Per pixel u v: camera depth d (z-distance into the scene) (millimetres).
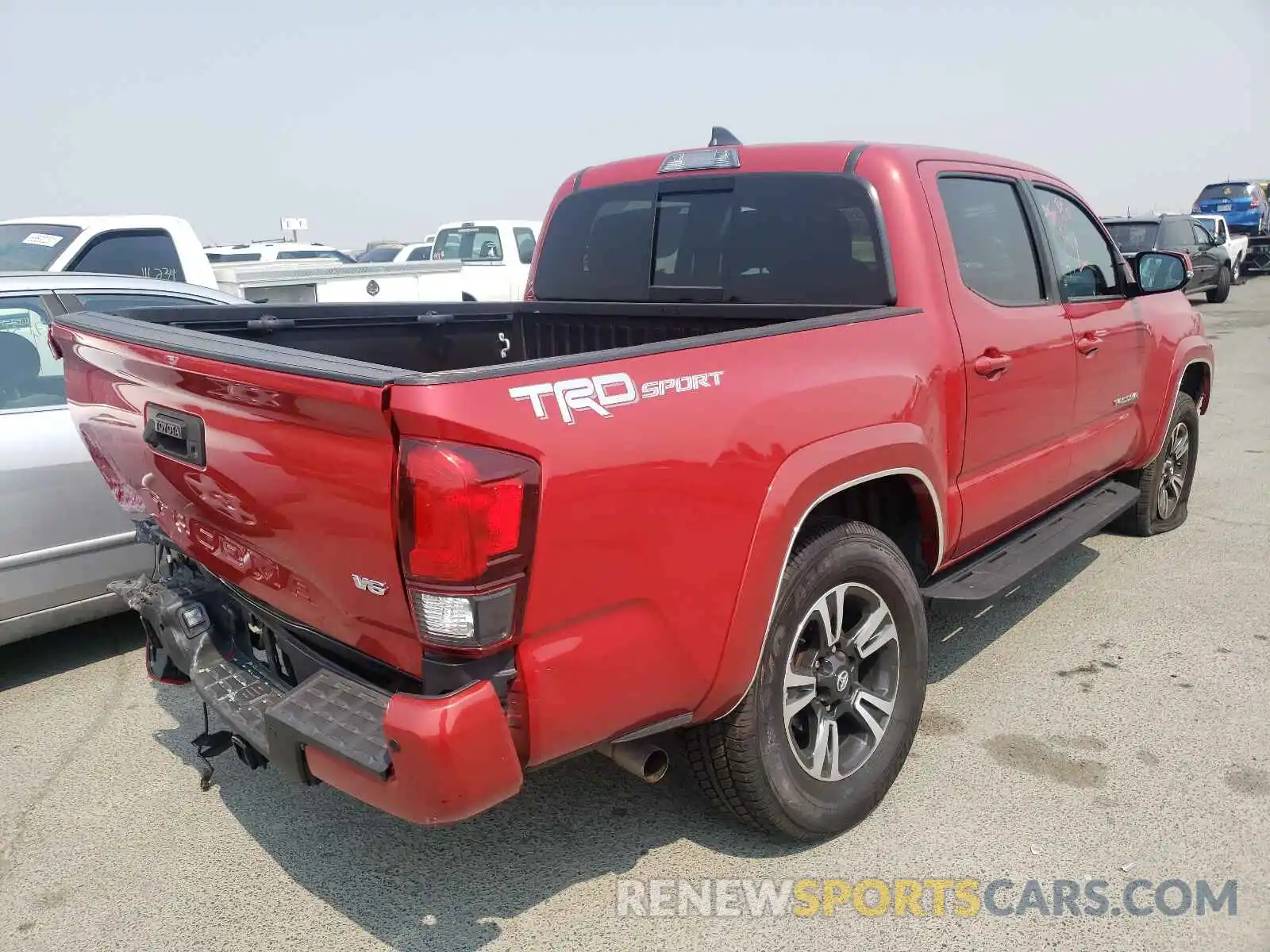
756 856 2967
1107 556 5520
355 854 3035
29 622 4180
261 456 2293
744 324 3721
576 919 2717
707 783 2799
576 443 2119
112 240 6680
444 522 1941
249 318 3742
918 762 3445
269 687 2752
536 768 2270
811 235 3553
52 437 4121
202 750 2957
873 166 3422
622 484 2211
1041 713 3773
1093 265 4547
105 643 4691
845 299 3479
